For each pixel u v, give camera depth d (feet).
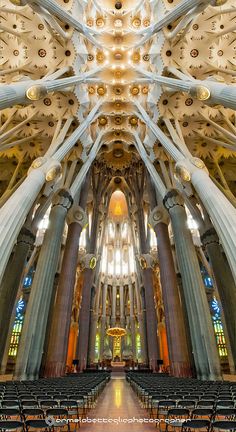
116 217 134.21
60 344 52.03
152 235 94.53
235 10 41.22
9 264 54.44
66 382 29.71
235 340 48.14
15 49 48.11
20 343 41.47
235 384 26.40
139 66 56.03
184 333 52.08
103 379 39.65
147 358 85.20
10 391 17.90
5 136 48.06
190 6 35.88
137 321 108.17
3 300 48.01
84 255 86.89
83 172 61.31
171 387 22.15
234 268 26.76
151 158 61.62
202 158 59.11
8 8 45.55
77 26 43.16
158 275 89.04
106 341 108.68
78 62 48.65
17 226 30.63
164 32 45.60
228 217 30.14
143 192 93.97
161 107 51.47
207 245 55.67
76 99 51.78
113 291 118.11
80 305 84.89
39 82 38.06
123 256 126.00
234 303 50.01
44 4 35.91
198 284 46.42
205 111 51.42
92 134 63.93
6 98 32.55
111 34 56.34
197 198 55.67
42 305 45.19
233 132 49.88
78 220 68.69
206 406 13.92
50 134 54.13
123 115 64.59
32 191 35.81
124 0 59.88
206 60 46.96
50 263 49.73
